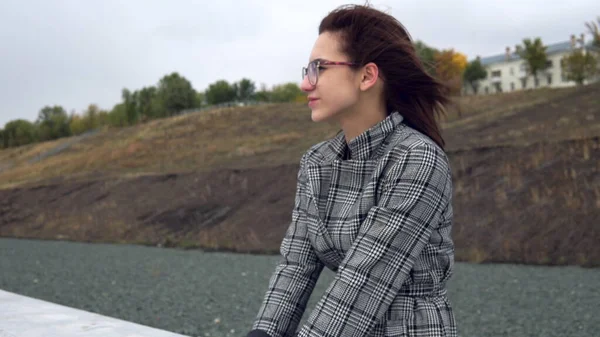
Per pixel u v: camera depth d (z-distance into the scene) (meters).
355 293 1.44
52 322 3.07
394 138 1.57
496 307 7.52
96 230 23.41
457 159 17.97
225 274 11.79
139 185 27.89
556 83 78.81
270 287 1.73
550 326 6.33
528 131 19.95
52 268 13.66
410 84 1.63
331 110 1.63
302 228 1.72
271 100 73.38
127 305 8.52
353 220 1.53
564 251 12.00
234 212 21.22
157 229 21.83
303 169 1.74
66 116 77.25
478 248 13.22
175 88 60.28
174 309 8.06
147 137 41.84
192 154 34.22
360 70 1.61
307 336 1.45
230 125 40.56
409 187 1.46
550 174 15.24
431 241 1.53
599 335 5.84
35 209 29.22
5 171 48.75
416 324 1.48
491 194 15.39
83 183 31.02
